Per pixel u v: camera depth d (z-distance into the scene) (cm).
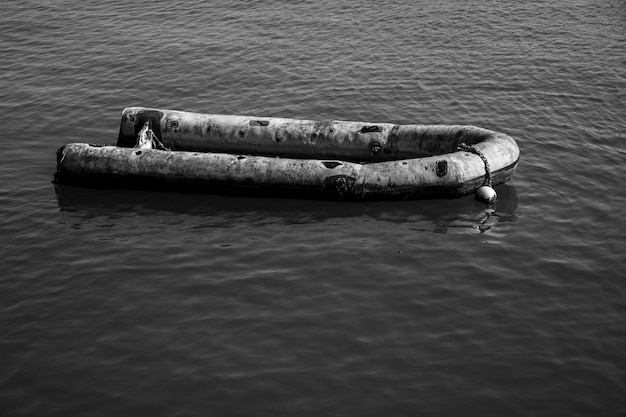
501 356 1087
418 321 1155
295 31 2341
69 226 1427
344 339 1115
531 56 2166
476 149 1512
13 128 1819
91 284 1249
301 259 1312
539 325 1152
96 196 1540
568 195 1522
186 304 1195
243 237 1388
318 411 985
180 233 1403
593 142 1730
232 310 1180
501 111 1877
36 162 1669
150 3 2581
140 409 994
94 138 1780
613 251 1335
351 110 1886
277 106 1909
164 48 2238
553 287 1240
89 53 2219
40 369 1066
